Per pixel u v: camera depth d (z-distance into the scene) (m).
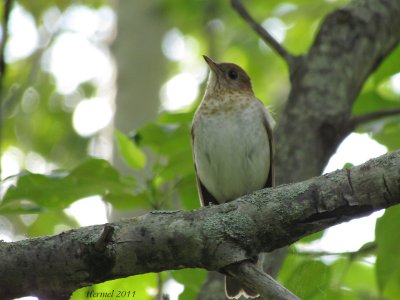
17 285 7.07
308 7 20.83
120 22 15.59
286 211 6.86
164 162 10.39
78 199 9.74
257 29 11.43
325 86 10.62
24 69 18.16
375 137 12.05
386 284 9.43
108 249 6.99
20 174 9.41
